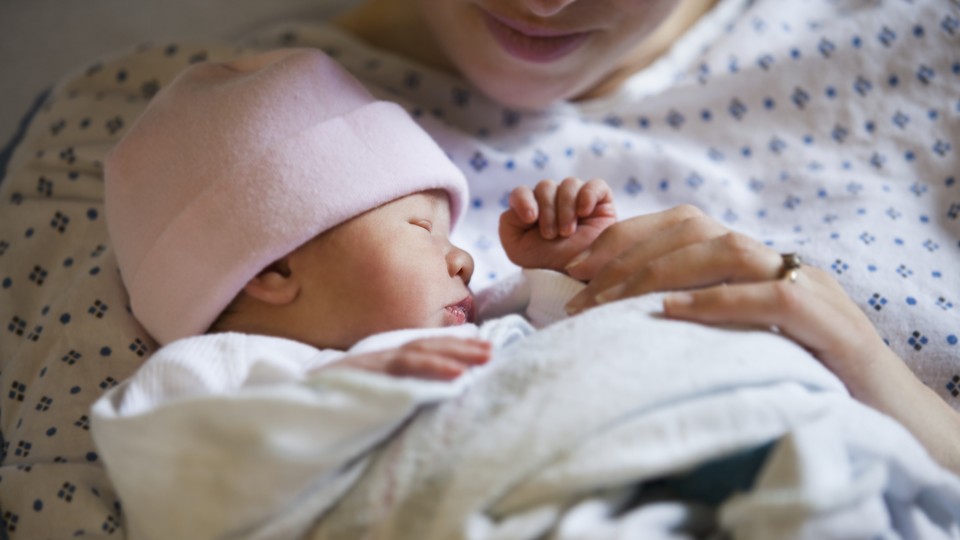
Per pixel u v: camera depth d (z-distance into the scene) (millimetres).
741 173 1111
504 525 563
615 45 1015
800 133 1125
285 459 584
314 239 790
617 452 571
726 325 689
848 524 549
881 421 642
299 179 781
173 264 791
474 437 610
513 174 1095
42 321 926
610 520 578
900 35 1149
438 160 854
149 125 832
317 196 777
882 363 744
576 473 565
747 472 603
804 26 1195
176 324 806
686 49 1202
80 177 1060
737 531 562
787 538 538
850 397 694
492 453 591
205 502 600
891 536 618
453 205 903
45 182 1069
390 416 600
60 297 939
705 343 653
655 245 781
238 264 767
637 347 646
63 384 871
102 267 942
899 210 1025
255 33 1300
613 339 660
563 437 587
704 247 748
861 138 1108
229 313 812
